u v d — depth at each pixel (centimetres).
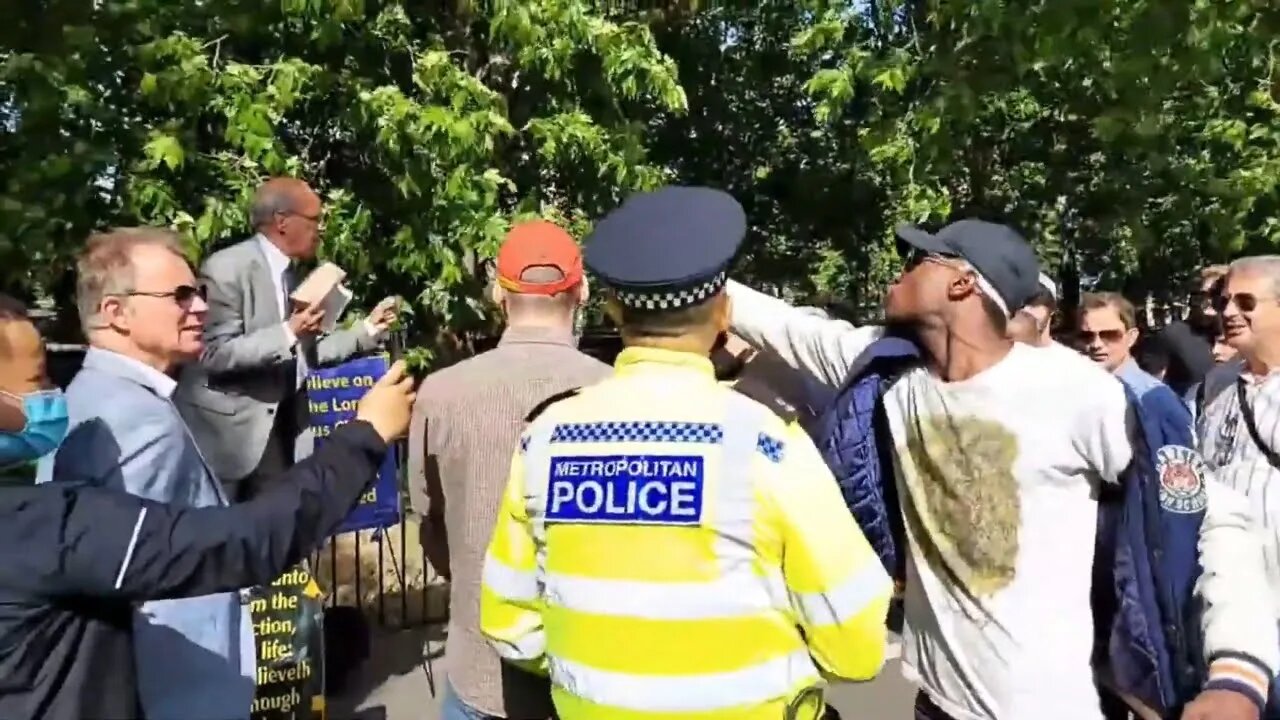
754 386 209
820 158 1137
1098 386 228
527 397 284
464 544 286
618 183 754
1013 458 232
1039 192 881
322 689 407
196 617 232
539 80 773
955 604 240
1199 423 354
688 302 201
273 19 665
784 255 1209
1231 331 334
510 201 770
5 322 220
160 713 224
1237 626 225
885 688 547
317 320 380
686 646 191
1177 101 833
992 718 234
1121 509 231
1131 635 231
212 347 364
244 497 380
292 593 394
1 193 580
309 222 394
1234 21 674
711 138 1164
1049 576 231
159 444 228
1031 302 255
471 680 287
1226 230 863
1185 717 217
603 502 197
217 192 636
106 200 618
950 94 706
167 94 607
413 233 655
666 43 1045
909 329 254
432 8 782
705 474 193
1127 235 988
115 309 233
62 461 219
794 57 1041
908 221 774
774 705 194
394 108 631
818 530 192
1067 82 744
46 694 197
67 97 601
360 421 222
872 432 257
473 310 675
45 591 195
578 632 198
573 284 296
